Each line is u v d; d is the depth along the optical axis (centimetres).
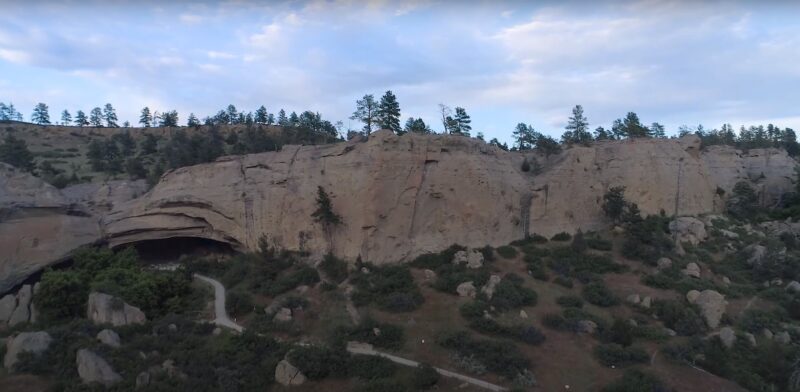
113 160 9869
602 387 4231
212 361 4394
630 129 9512
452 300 5406
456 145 6744
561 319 5103
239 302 5406
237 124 13438
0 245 5797
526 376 4319
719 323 5322
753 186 9331
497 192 6731
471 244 6425
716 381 4403
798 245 7294
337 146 6625
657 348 4825
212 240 7256
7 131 12119
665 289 5828
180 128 13438
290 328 4994
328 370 4378
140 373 4138
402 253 6112
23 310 5291
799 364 4484
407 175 6266
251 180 6831
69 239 6353
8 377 4106
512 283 5672
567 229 7156
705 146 9975
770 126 12938
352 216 6106
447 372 4400
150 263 7019
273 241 6475
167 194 6875
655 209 7806
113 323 4878
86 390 3944
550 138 8800
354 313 5216
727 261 6800
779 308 5669
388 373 4341
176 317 5138
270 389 4238
